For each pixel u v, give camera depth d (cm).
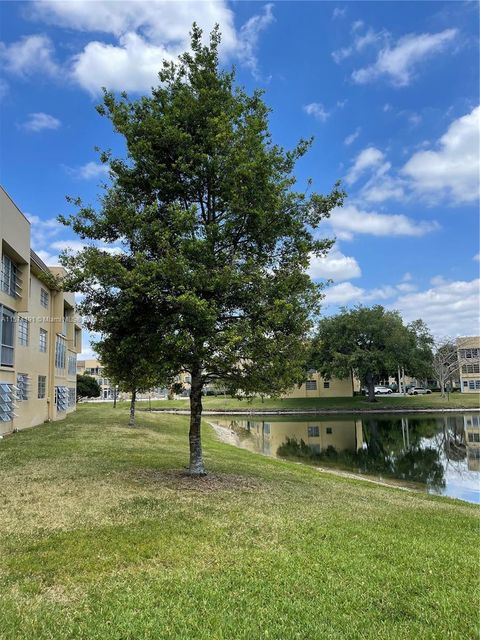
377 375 6031
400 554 646
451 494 1598
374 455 2523
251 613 456
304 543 671
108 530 684
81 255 1002
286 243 1095
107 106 1073
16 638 401
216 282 920
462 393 7169
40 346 2381
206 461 1442
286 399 6406
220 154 1035
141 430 2244
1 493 877
